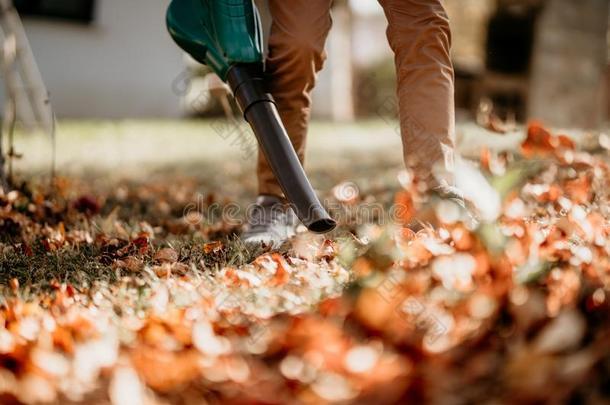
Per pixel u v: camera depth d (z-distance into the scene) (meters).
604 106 11.49
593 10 11.31
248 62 2.05
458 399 1.04
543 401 1.02
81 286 1.81
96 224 2.69
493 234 1.38
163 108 10.02
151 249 2.17
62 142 6.91
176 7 2.21
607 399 1.07
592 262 1.47
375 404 1.04
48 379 1.18
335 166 5.04
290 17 2.13
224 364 1.17
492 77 12.23
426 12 2.00
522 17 11.90
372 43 17.36
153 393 1.12
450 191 1.84
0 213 2.61
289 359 1.16
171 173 5.25
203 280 1.73
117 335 1.36
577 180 2.38
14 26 6.83
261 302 1.50
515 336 1.17
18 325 1.44
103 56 9.66
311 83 2.24
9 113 3.49
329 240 2.03
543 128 2.60
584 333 1.20
